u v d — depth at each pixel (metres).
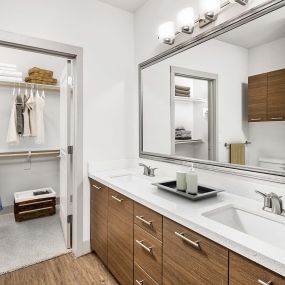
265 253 0.76
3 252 2.27
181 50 1.86
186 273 1.10
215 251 0.94
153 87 2.21
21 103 3.18
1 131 3.29
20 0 1.90
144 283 1.43
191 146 1.80
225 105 1.52
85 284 1.82
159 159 2.16
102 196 2.00
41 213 3.20
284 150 1.22
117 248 1.76
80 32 2.19
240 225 1.26
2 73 2.96
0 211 3.31
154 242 1.33
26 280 1.86
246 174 1.40
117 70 2.43
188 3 1.78
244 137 1.41
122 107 2.47
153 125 2.23
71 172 2.30
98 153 2.33
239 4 1.38
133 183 1.83
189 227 1.06
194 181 1.38
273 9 1.22
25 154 3.28
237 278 0.85
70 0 2.14
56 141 3.72
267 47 1.28
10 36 1.84
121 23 2.45
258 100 1.33
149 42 2.26
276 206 1.15
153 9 2.20
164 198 1.41
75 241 2.22
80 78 2.18
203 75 1.67
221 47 1.52
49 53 2.10
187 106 1.83
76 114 2.18
